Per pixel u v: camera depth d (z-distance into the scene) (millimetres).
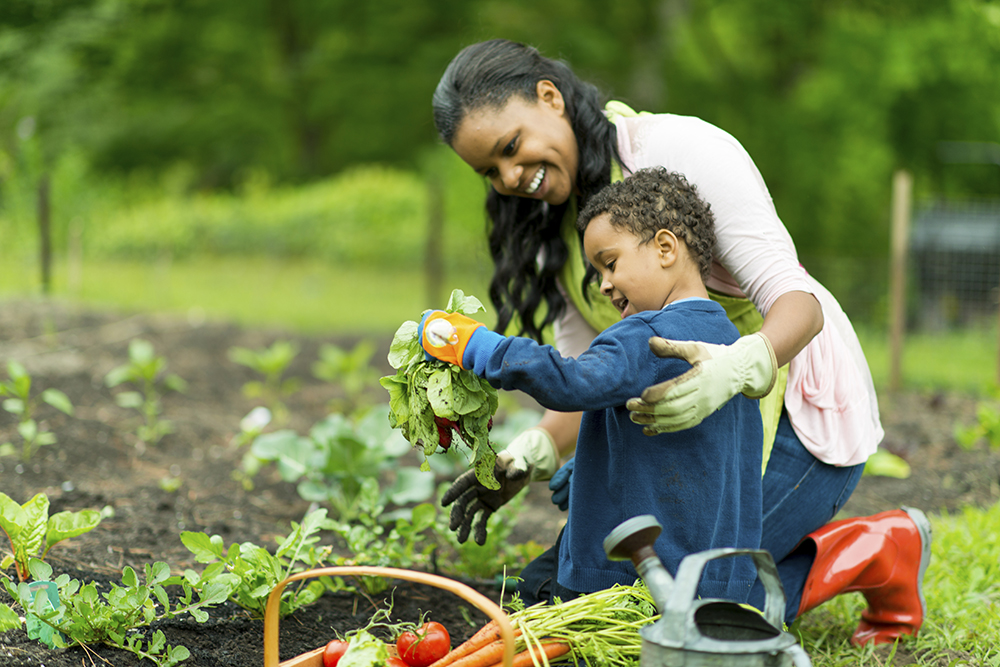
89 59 17531
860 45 15648
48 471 3629
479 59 2248
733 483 1922
